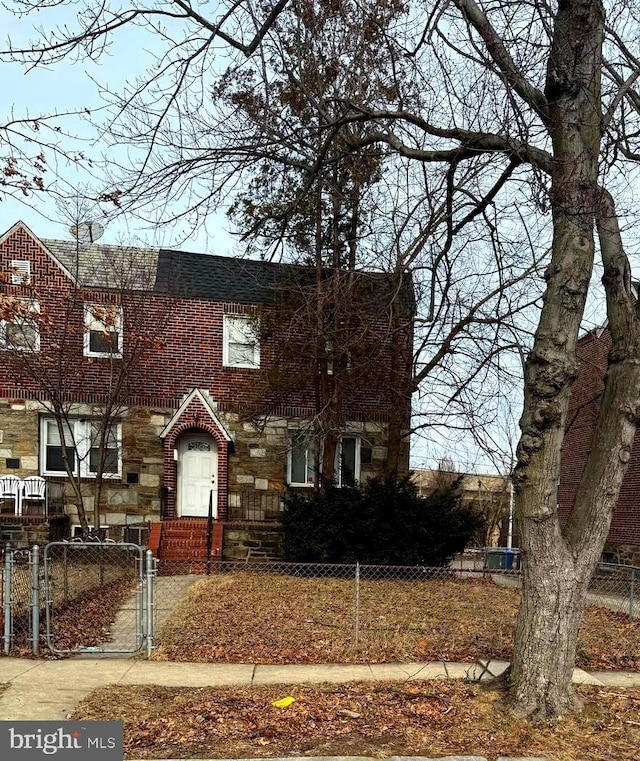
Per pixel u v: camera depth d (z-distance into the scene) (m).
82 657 6.43
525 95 5.82
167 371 14.89
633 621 9.27
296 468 15.65
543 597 4.98
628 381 5.16
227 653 6.62
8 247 13.89
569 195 5.19
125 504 14.43
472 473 27.08
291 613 8.55
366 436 15.54
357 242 12.62
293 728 4.52
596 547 5.11
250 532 13.91
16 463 13.95
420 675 5.89
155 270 15.49
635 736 4.56
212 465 15.06
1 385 13.93
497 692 5.21
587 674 6.18
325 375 13.43
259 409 14.66
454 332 11.31
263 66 7.69
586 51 5.38
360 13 8.52
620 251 5.43
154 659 6.37
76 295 12.91
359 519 12.30
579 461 18.84
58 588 9.40
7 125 5.99
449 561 12.77
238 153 7.24
